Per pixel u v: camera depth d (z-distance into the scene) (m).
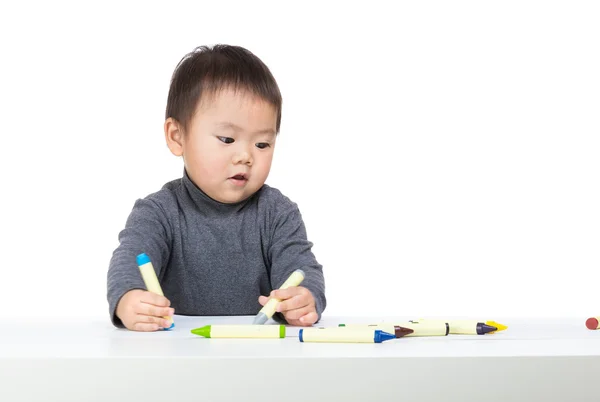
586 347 1.11
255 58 1.68
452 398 1.02
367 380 1.01
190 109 1.64
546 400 1.02
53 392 1.01
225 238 1.73
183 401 1.01
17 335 1.27
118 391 1.01
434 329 1.26
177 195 1.75
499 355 1.02
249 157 1.62
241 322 1.48
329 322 1.50
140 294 1.36
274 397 1.01
